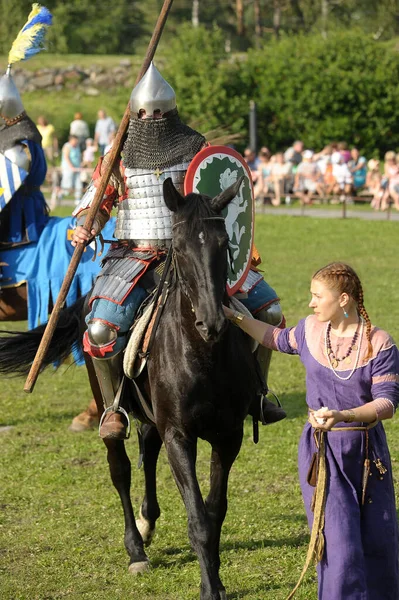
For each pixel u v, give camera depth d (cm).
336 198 3816
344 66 4472
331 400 670
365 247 2905
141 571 852
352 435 664
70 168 3872
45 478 1107
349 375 662
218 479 791
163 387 762
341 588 639
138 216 839
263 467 1120
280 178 3806
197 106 4347
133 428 1341
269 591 795
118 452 888
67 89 5972
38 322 1248
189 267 689
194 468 752
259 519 961
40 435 1298
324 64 4472
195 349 737
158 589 816
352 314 669
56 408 1439
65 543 920
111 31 8150
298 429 1275
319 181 3822
